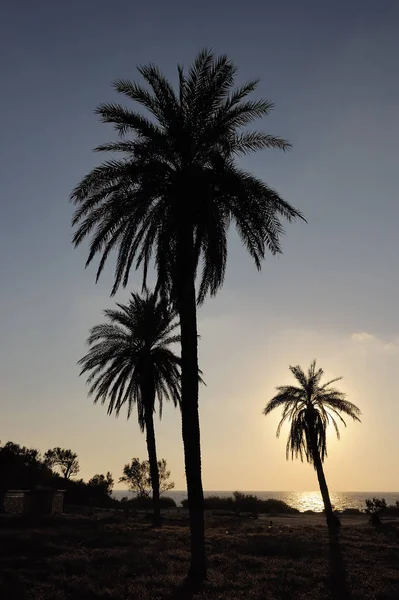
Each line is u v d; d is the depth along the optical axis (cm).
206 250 2012
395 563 2139
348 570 1938
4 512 4119
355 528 3731
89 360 3847
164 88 1950
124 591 1505
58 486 6309
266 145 2022
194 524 1709
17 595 1392
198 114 1939
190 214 1889
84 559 1908
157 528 3309
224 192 1920
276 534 3084
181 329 1877
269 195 1916
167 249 1883
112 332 3856
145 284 2073
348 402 4084
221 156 1870
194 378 1833
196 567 1664
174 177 1931
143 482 6328
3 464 4756
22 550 2086
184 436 1791
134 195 1900
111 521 3650
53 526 3111
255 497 7194
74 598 1434
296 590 1622
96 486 6600
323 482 4062
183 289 1891
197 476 1753
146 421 3756
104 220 2009
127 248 2003
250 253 2025
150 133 1884
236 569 1903
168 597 1466
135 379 3841
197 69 1947
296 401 4222
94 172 1925
